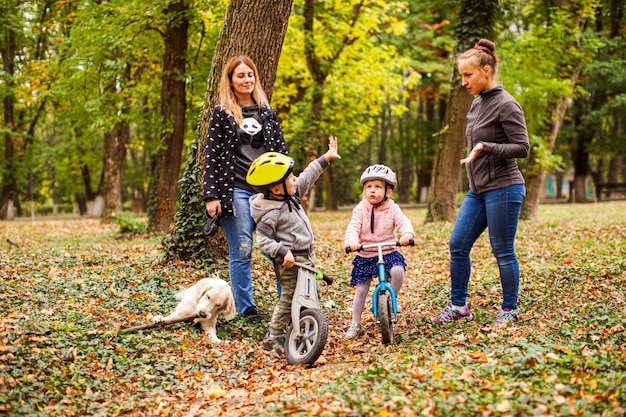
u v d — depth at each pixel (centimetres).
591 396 345
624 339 477
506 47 1780
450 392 371
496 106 563
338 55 1902
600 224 1462
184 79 1501
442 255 1074
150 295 681
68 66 1583
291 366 490
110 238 1599
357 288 580
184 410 420
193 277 757
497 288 724
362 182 578
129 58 1565
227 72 595
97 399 426
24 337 493
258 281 755
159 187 1602
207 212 586
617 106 2936
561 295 668
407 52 2450
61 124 2962
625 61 2644
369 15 1839
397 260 571
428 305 691
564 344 470
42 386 423
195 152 806
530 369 403
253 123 597
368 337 577
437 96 2936
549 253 1003
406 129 3669
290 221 507
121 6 1385
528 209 1806
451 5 1672
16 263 897
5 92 2480
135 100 1825
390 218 573
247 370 498
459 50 1628
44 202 5512
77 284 730
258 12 751
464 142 1681
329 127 2116
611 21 2633
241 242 604
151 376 468
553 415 326
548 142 1853
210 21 1502
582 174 3456
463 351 475
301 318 503
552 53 1731
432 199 1716
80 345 506
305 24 1816
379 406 358
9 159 2984
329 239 1399
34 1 2408
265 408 392
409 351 499
